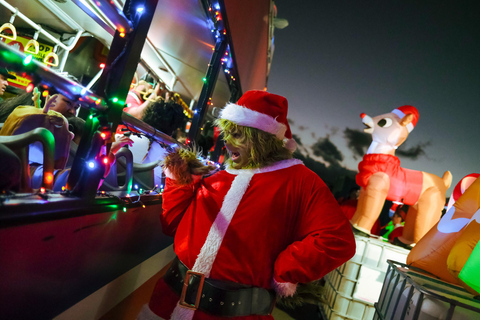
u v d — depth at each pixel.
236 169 1.36
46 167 1.04
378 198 4.62
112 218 1.30
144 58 3.71
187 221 1.30
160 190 2.09
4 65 0.72
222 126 1.37
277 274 1.13
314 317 3.46
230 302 1.07
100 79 1.15
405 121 4.72
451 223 2.06
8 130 1.33
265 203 1.18
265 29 5.39
